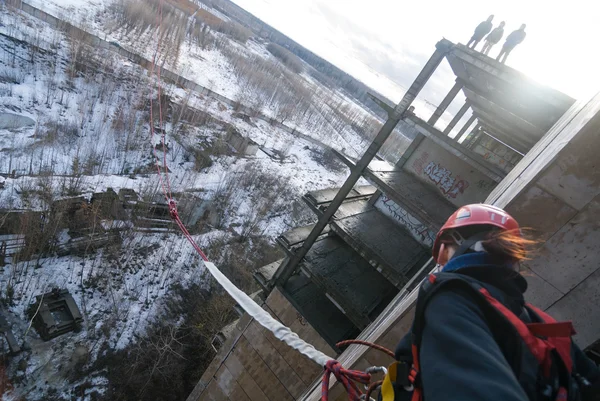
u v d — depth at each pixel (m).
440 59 9.98
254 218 37.25
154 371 20.20
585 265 3.36
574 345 1.56
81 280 22.66
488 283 1.44
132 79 48.44
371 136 100.00
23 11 47.72
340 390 5.02
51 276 21.83
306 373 11.87
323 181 54.91
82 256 23.73
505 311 1.26
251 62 95.06
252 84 78.62
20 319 19.17
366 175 11.96
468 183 14.48
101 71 45.78
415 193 12.88
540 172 3.40
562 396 1.24
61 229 23.50
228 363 13.59
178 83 56.50
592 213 3.25
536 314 1.51
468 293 1.33
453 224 1.78
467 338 1.15
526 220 3.55
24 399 16.83
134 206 27.75
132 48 59.41
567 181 3.30
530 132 13.66
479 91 13.12
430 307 1.39
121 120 38.72
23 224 21.20
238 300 3.45
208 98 57.66
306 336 12.38
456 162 14.74
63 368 18.44
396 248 12.94
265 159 50.53
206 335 23.03
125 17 69.88
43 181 25.27
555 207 3.40
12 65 37.97
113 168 33.62
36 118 33.62
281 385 12.30
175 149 40.25
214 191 37.25
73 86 40.66
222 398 13.69
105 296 22.83
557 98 8.57
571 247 3.39
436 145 15.18
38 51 42.16
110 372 19.39
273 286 13.77
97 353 19.84
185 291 26.14
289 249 12.95
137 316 22.83
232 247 32.28
